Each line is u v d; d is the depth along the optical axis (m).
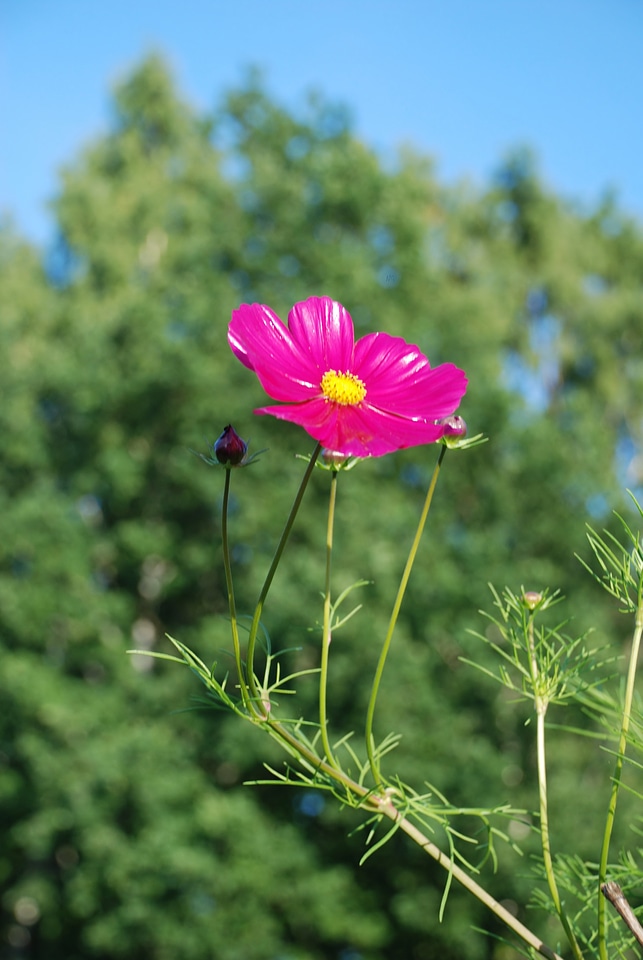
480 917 9.95
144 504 13.77
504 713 11.13
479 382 12.61
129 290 15.80
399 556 11.27
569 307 20.25
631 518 12.34
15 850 13.86
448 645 11.62
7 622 12.32
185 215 17.09
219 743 11.38
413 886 10.50
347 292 12.78
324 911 10.46
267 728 1.34
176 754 11.34
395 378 1.50
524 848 9.61
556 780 10.41
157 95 20.58
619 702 1.44
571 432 13.59
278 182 14.12
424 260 14.33
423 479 12.48
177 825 10.80
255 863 10.45
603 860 1.21
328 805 10.55
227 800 10.79
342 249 13.46
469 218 20.56
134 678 12.29
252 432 12.40
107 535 13.52
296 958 10.84
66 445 14.18
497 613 10.95
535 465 12.30
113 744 11.17
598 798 10.19
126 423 13.62
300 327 1.51
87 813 11.13
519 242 20.72
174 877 10.57
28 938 14.67
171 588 12.88
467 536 11.80
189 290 13.48
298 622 10.44
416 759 10.15
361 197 13.73
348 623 10.36
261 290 13.41
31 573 12.63
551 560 12.30
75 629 12.55
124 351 13.61
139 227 18.02
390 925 10.91
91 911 11.88
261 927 10.53
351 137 15.06
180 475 12.45
